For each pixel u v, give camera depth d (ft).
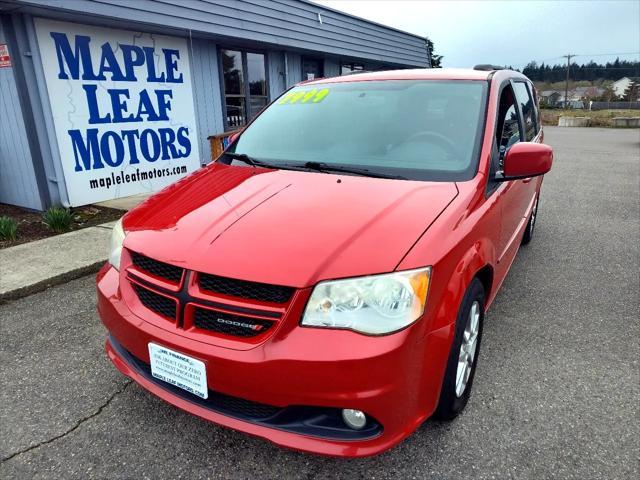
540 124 17.37
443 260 6.45
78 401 8.51
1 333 10.84
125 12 20.29
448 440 7.54
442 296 6.44
